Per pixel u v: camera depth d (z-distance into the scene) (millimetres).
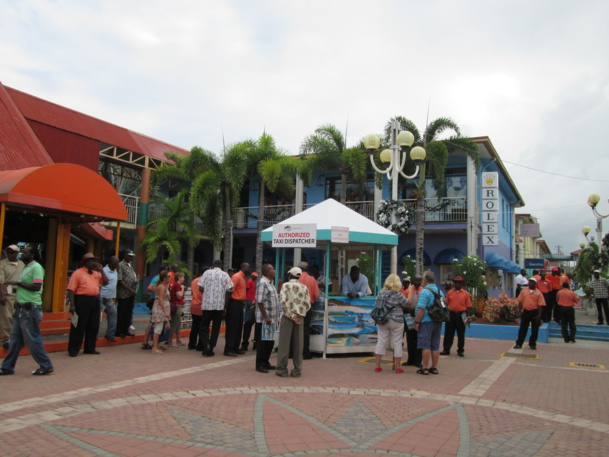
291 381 7660
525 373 8844
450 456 4527
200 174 20953
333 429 5270
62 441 4652
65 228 12398
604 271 21406
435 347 8594
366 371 8711
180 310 11133
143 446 4559
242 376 7926
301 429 5223
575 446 4887
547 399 6840
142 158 22484
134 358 9359
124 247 24750
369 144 15539
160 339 10883
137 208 22656
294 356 8062
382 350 8711
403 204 15227
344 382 7695
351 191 24859
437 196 20062
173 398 6344
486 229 21750
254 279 11766
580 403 6660
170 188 25969
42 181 9992
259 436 4949
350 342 10305
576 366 9836
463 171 22516
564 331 13812
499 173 25516
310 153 21766
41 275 7512
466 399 6719
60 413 5539
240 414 5699
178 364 8875
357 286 11086
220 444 4680
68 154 17750
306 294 8172
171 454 4379
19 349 7539
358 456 4473
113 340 10914
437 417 5797
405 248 23656
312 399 6531
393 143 15516
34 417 5375
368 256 17297
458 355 10930
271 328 8367
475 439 5023
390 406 6273
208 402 6203
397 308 8695
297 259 23500
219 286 9891
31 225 13477
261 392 6836
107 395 6391
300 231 10180
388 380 7930
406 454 4551
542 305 11992
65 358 9062
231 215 22047
